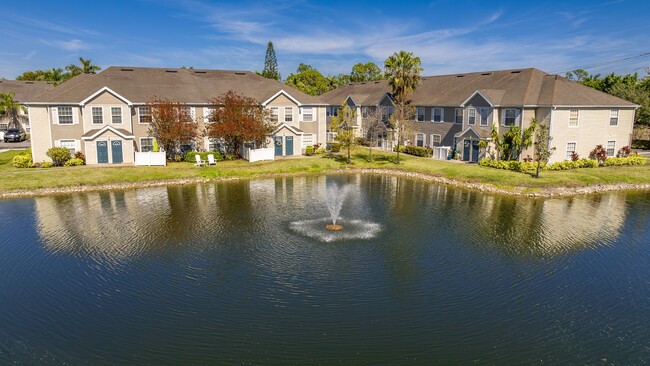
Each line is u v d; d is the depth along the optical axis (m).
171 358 13.74
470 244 23.19
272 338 14.73
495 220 27.41
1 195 33.34
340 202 31.72
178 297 17.45
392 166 45.03
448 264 20.61
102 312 16.44
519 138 40.53
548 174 38.16
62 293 17.89
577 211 29.48
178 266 20.30
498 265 20.55
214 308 16.59
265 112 47.75
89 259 21.20
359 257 21.34
